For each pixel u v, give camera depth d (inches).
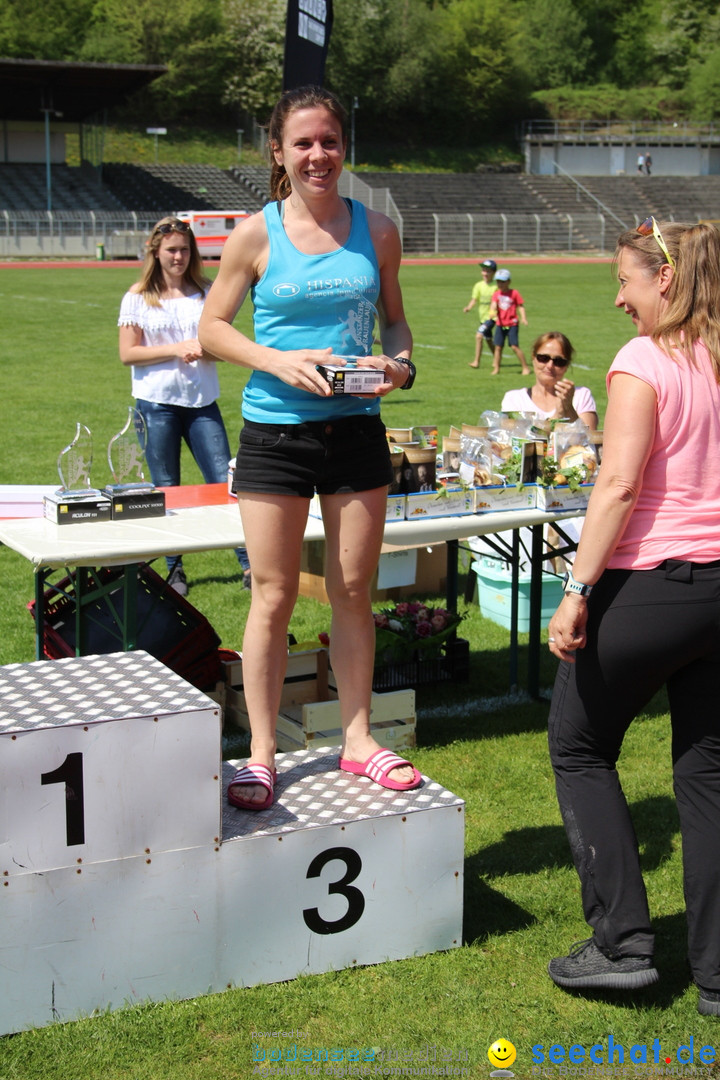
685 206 2682.1
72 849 109.6
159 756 111.0
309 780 130.8
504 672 227.1
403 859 124.3
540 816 164.2
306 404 119.3
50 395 558.9
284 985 120.3
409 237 2220.7
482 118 3257.9
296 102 114.2
